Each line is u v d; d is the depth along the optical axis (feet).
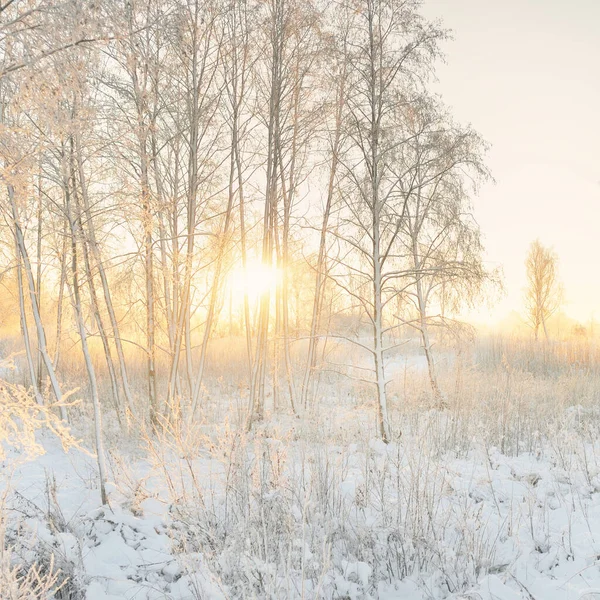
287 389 36.42
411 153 34.68
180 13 12.73
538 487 17.81
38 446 10.16
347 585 11.25
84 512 14.78
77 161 19.49
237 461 14.75
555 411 26.20
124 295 28.22
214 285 26.35
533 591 11.10
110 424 26.02
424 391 31.09
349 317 35.45
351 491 16.56
